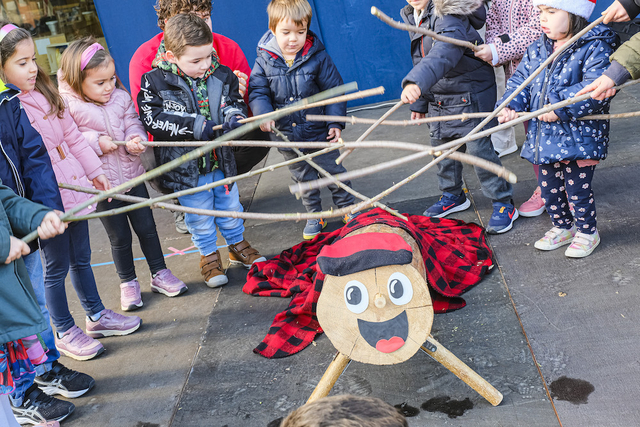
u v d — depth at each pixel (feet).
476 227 11.78
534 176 13.61
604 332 8.38
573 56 9.17
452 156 6.93
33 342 8.05
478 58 10.94
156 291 11.98
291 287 10.61
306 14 10.91
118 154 10.71
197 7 11.44
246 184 16.97
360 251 7.27
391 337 7.16
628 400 7.16
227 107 10.77
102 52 10.15
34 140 7.94
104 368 9.77
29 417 8.50
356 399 3.26
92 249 14.85
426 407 7.71
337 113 12.06
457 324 9.27
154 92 10.57
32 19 20.26
